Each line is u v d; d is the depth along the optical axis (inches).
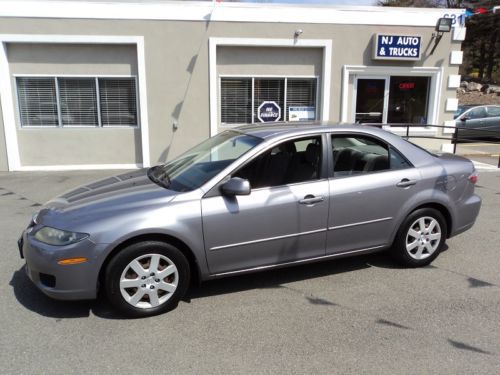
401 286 160.7
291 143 157.8
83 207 140.9
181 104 420.2
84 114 422.3
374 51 432.5
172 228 136.7
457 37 445.7
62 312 143.0
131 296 137.4
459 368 112.0
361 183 161.2
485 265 180.9
